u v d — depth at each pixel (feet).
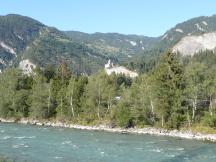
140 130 362.53
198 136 322.75
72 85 435.53
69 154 241.55
